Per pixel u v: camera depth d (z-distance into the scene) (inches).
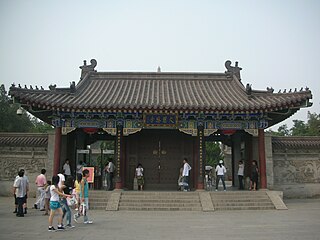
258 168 1213.1
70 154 1270.9
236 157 1391.5
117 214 869.8
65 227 665.0
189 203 984.9
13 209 931.3
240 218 799.1
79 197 714.2
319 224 709.9
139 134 1341.0
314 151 1328.7
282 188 1299.2
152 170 1320.1
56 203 639.1
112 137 1405.0
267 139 1285.7
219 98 1205.7
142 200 1000.9
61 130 1146.0
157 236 579.8
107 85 1371.8
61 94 1170.0
